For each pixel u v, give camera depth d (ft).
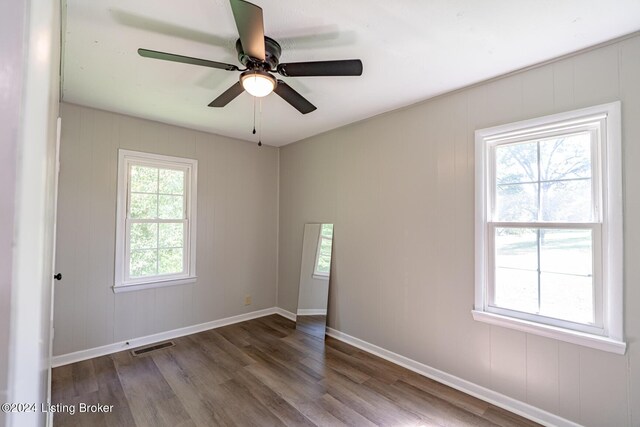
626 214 5.62
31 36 1.02
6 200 0.90
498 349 7.18
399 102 8.79
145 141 10.38
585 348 6.05
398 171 9.32
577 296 6.30
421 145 8.75
